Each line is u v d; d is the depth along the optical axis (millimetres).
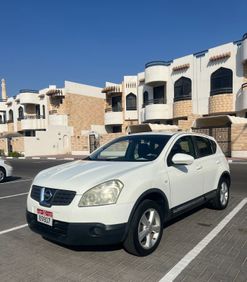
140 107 30125
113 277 3236
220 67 22719
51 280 3219
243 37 21172
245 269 3393
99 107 39719
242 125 18688
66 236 3449
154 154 4445
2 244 4363
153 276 3242
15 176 13242
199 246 4082
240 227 4906
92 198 3420
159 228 3994
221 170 5902
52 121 35688
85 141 29734
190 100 24750
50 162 21500
